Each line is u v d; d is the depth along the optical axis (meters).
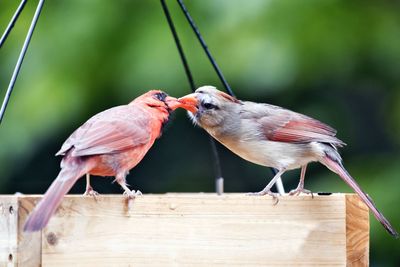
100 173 7.50
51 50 12.27
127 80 11.95
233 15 12.03
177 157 14.24
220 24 12.02
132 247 7.11
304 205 7.39
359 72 12.84
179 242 7.19
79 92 12.14
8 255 6.83
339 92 13.29
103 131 7.41
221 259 7.24
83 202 7.02
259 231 7.31
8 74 12.35
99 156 7.34
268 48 11.93
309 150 8.56
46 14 12.44
